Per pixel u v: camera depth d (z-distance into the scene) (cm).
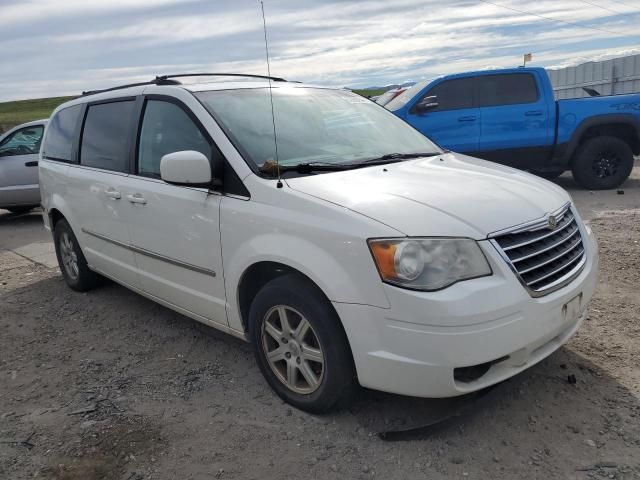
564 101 919
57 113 550
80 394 352
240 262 318
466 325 250
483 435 289
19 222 996
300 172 326
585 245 330
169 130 380
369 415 309
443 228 264
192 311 378
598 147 922
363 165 346
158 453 289
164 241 376
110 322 466
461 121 912
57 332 454
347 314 270
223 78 423
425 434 286
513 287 263
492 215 279
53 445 300
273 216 299
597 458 268
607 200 852
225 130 342
